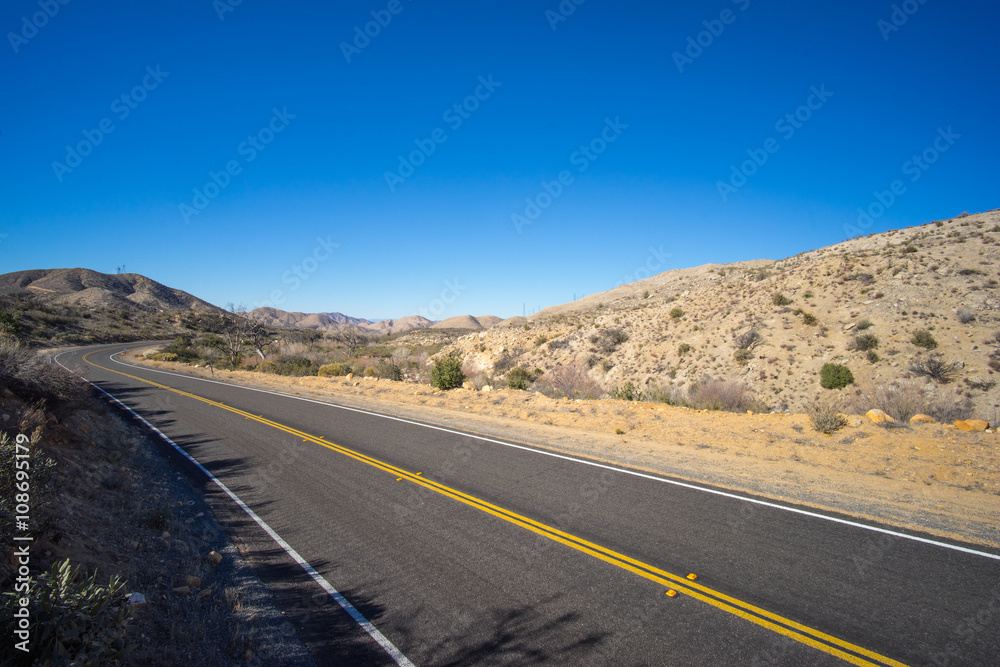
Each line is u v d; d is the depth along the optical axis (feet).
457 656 13.78
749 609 15.39
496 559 19.26
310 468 32.45
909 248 102.42
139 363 130.21
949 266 90.33
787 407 76.48
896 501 23.61
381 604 16.51
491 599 16.52
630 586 17.01
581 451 35.06
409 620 15.56
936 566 17.58
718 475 28.53
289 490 28.30
